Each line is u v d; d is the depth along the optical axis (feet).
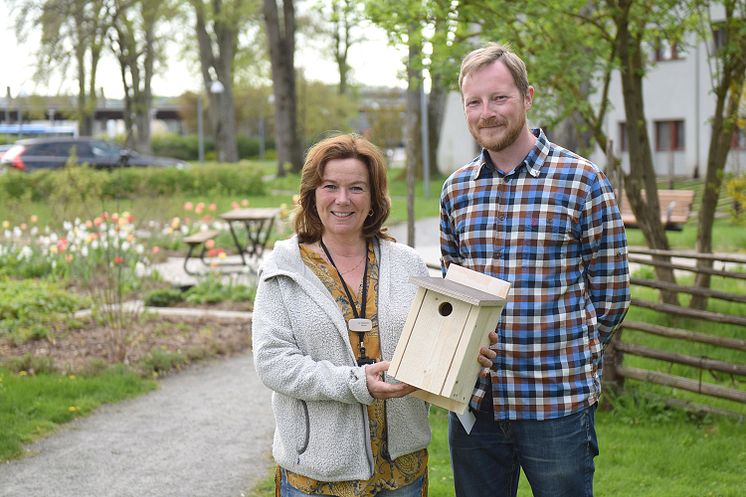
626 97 28.53
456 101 114.01
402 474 10.53
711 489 15.98
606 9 25.91
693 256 21.21
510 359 10.82
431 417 20.49
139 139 138.41
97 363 25.03
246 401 23.21
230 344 28.60
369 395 9.84
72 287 37.35
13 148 90.68
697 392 19.65
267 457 19.07
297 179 98.73
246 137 203.10
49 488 17.34
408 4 23.76
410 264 10.88
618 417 20.10
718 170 30.40
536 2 23.38
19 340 27.55
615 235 10.82
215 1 123.95
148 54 133.28
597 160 95.40
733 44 26.99
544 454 10.87
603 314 11.05
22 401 21.81
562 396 10.74
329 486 10.36
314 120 153.38
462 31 25.26
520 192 10.87
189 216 58.59
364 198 10.44
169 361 26.09
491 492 11.49
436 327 9.90
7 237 44.96
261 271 10.63
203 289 35.91
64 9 107.34
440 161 116.57
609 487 16.19
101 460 18.86
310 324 10.26
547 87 26.14
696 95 94.12
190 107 206.08
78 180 60.90
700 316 20.27
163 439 20.21
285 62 104.68
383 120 129.59
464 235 11.23
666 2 25.67
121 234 42.70
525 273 10.77
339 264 10.68
